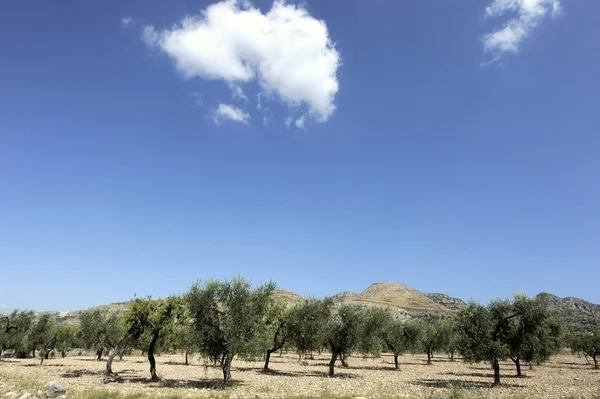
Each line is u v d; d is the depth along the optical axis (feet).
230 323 123.54
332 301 179.22
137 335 140.97
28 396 93.40
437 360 308.40
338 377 162.40
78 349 314.55
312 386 129.70
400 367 231.09
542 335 144.46
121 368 189.47
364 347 187.32
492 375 182.39
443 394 109.81
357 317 173.68
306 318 175.63
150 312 139.44
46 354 236.43
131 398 96.07
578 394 116.26
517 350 140.67
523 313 141.28
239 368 199.82
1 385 109.91
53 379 135.44
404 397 108.88
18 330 220.23
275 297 184.44
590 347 243.81
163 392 109.81
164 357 302.04
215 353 125.08
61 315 412.77
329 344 182.50
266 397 104.06
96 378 141.28
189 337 125.49
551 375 183.52
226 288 127.44
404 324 236.43
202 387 123.54
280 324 181.98
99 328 161.07
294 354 358.64
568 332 285.02
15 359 238.68
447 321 278.46
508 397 109.50
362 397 105.19
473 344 137.08
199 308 124.88
